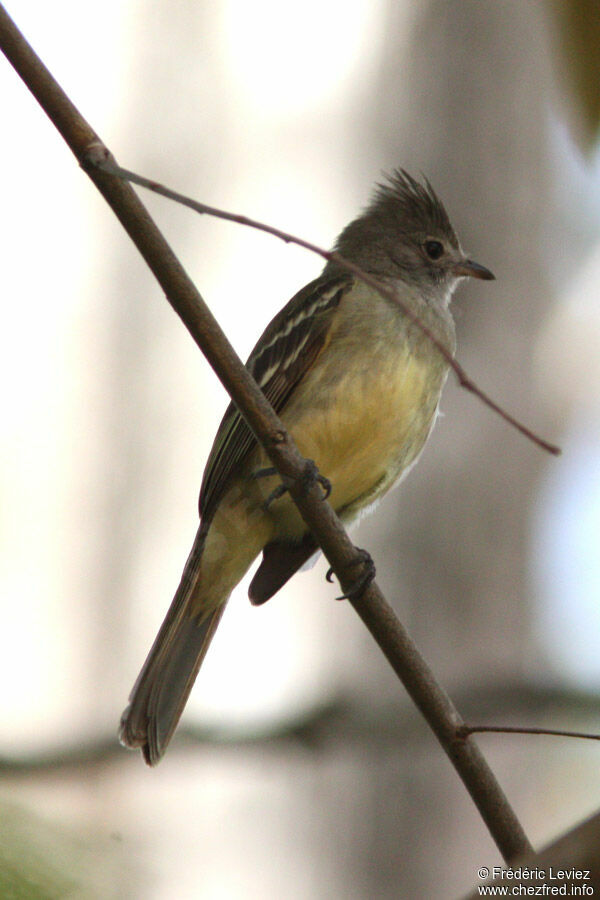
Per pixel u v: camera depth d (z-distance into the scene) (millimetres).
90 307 12641
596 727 10594
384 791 10797
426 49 12000
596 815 3232
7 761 9500
